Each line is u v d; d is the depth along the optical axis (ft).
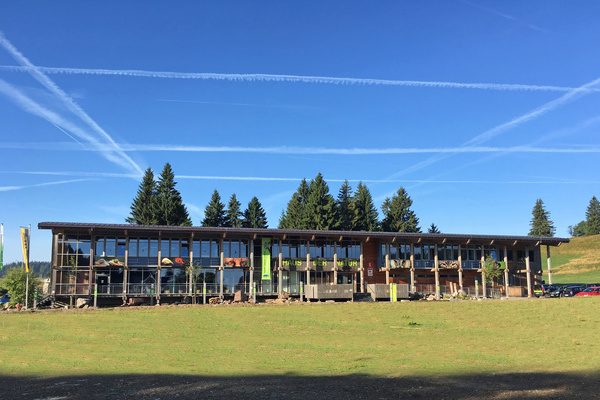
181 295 167.43
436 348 83.56
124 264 167.63
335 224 295.28
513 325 110.73
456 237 204.33
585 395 47.88
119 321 112.57
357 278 204.23
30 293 153.17
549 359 72.13
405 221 341.62
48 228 157.99
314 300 173.27
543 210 551.59
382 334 99.35
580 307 135.13
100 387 53.67
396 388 52.01
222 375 61.00
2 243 144.97
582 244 440.45
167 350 82.07
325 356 76.38
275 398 47.65
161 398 48.06
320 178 301.63
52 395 50.29
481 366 66.49
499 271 209.97
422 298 180.65
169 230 167.94
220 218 318.04
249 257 185.68
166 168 288.51
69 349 82.84
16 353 79.00
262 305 141.28
